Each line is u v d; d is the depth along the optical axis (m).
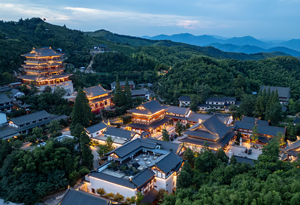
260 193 31.02
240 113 92.81
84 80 117.56
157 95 117.62
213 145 60.41
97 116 82.94
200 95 105.06
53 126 69.25
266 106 85.25
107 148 57.59
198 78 119.31
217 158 52.31
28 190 44.12
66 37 187.62
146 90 120.06
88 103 80.38
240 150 65.62
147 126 74.94
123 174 46.56
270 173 39.91
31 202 44.19
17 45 110.75
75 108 72.06
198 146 61.81
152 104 80.31
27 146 60.66
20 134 64.44
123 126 81.94
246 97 91.75
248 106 89.38
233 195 31.00
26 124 69.12
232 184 37.88
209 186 39.16
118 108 89.62
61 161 49.78
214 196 33.03
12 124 68.06
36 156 47.53
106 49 173.12
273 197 29.80
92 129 68.69
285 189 31.23
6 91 83.12
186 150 53.66
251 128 73.50
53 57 102.12
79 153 57.81
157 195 42.97
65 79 101.94
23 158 47.28
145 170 44.81
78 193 36.66
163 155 51.28
